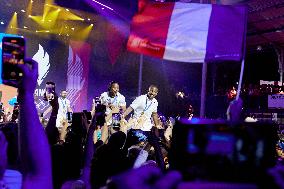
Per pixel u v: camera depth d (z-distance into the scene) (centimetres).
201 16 391
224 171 75
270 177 73
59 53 1870
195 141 80
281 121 1229
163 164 241
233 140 80
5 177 120
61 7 1734
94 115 255
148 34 407
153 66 2067
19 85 118
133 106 750
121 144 204
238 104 304
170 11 403
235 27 382
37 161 113
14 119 350
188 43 396
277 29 1491
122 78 2080
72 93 1912
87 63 1958
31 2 1670
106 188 68
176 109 1912
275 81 1777
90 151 239
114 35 1988
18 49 123
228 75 2003
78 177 260
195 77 2031
